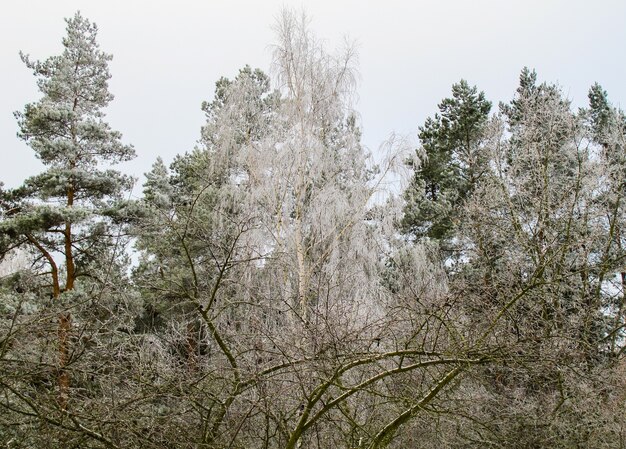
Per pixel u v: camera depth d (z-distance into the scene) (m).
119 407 4.30
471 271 8.16
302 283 8.55
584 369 5.82
